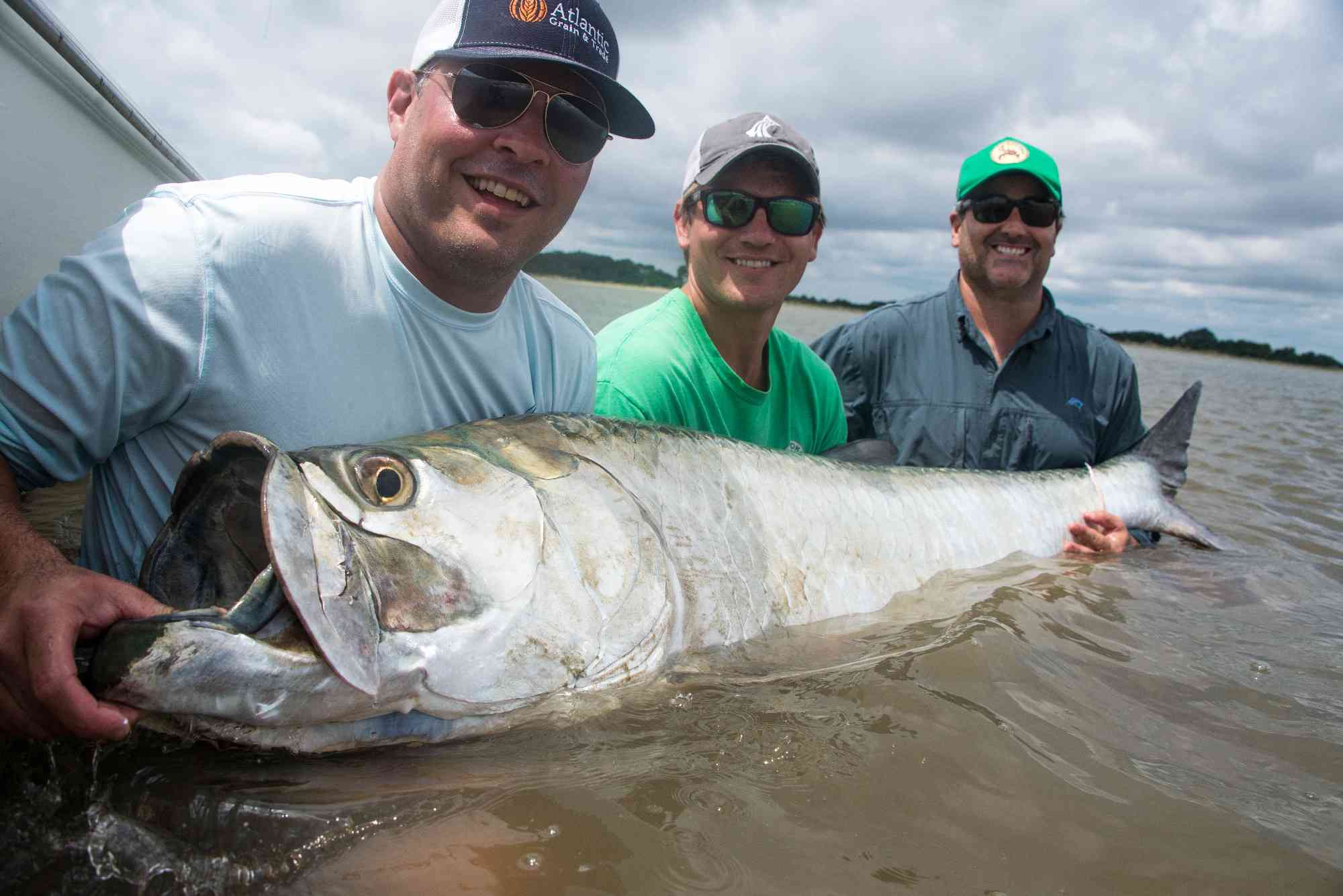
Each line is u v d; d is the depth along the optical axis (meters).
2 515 0.49
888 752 0.58
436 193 0.62
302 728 0.46
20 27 0.89
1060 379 1.38
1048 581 1.03
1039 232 1.30
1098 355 1.42
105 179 1.18
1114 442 1.43
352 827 0.44
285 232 0.60
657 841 0.47
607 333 1.06
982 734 0.62
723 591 0.70
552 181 0.65
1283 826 0.54
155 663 0.39
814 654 0.75
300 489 0.44
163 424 0.60
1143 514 1.28
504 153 0.62
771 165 1.00
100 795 0.43
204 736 0.44
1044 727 0.64
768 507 0.79
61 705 0.39
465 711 0.51
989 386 1.36
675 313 1.06
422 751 0.51
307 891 0.41
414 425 0.67
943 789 0.55
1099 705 0.70
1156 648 0.84
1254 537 1.43
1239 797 0.57
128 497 0.61
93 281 0.55
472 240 0.63
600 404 0.98
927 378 1.38
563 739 0.55
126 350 0.56
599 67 0.67
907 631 0.81
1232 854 0.51
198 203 0.59
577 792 0.50
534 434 0.62
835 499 0.88
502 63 0.61
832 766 0.56
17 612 0.41
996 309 1.37
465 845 0.45
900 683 0.69
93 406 0.56
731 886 0.44
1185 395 1.34
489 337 0.71
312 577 0.43
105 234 0.57
